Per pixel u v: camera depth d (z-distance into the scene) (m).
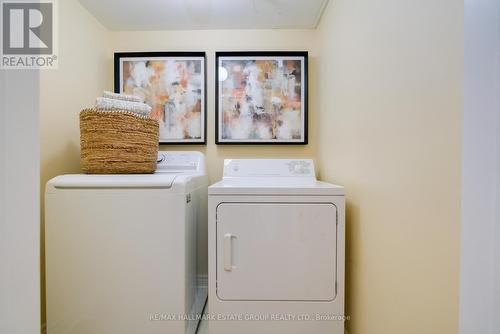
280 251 1.22
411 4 0.81
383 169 0.99
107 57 2.10
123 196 1.22
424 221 0.76
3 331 0.51
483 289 0.52
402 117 0.87
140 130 1.48
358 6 1.22
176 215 1.23
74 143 1.68
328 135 1.73
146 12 1.86
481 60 0.52
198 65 2.08
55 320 1.21
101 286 1.22
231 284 1.22
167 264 1.22
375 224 1.06
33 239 0.55
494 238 0.50
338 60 1.52
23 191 0.53
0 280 0.51
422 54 0.76
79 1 1.72
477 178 0.53
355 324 1.25
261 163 1.89
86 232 1.22
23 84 0.53
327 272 1.22
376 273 1.05
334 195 1.23
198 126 2.10
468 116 0.54
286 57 2.07
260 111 2.09
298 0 1.72
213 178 2.11
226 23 2.02
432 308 0.73
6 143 0.51
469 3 0.54
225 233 1.23
